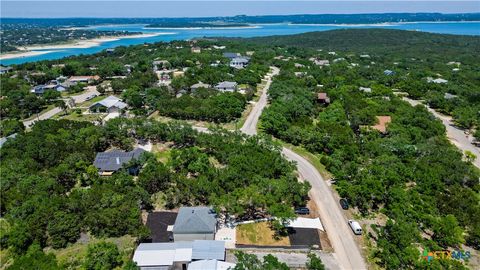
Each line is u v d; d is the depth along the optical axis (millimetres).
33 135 74875
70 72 159875
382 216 54719
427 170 65188
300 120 92062
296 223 52094
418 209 53688
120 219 48312
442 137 83875
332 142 77125
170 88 123312
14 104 106438
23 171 60312
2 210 52438
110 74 155250
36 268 39250
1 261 43469
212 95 111500
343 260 45031
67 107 110000
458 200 55938
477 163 77375
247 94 117875
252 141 72812
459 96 123812
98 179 60312
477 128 93625
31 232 45750
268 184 54781
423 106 106500
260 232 49719
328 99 114500
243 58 186625
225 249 45812
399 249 43594
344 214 55156
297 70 168000
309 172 68500
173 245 44406
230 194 53125
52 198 52844
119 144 77938
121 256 43281
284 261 44312
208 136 73938
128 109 106938
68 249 45656
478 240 48438
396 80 148250
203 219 47938
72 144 70250
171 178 59406
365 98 117562
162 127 79000
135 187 56656
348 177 64125
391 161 67250
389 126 87562
